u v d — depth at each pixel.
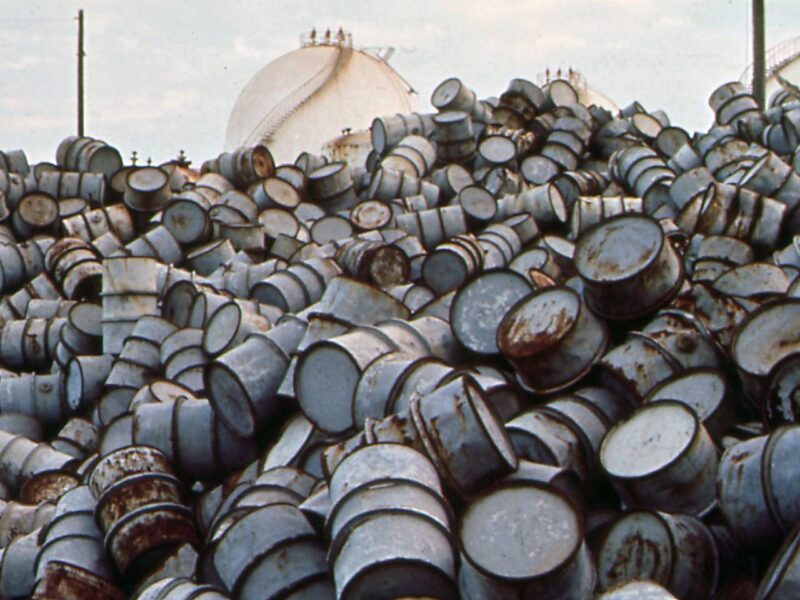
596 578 7.86
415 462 8.54
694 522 8.27
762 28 25.80
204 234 17.73
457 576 7.88
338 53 32.62
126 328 14.60
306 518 8.86
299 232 18.89
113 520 10.23
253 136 31.55
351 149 28.77
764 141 18.64
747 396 9.48
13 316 16.97
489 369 10.59
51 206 19.97
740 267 11.80
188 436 11.17
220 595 8.63
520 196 17.19
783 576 6.77
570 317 10.11
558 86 22.19
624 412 9.81
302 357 10.45
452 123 20.44
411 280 14.70
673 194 15.92
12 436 13.01
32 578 10.44
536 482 7.80
